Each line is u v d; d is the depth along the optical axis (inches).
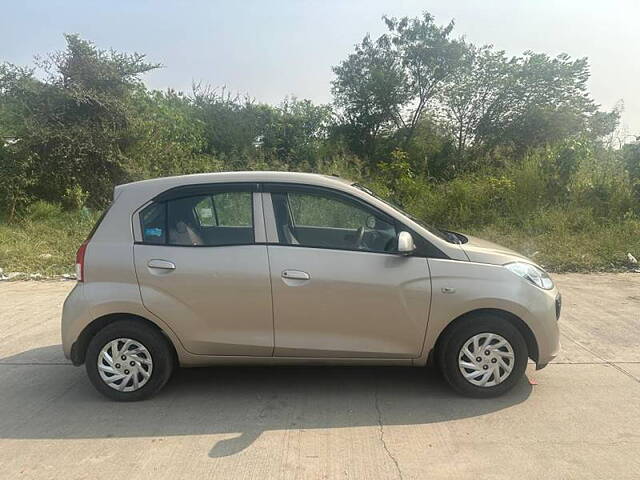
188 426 148.7
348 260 156.3
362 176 546.0
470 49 877.8
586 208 426.9
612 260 347.6
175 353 167.3
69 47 554.3
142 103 617.9
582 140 476.4
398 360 161.0
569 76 861.2
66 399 168.1
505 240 392.5
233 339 158.9
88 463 130.5
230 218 162.7
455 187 474.6
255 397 166.7
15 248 397.7
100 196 556.4
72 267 362.6
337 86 976.9
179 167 595.5
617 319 240.2
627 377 176.6
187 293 157.8
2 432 147.2
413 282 155.6
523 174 464.1
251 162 668.1
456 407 156.6
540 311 157.5
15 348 215.5
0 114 541.6
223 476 123.9
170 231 162.2
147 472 126.1
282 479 122.3
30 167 530.9
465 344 159.0
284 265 156.2
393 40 929.5
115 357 163.3
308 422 149.7
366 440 138.9
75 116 553.6
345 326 157.3
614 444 134.4
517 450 132.3
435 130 903.1
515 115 853.2
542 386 169.9
